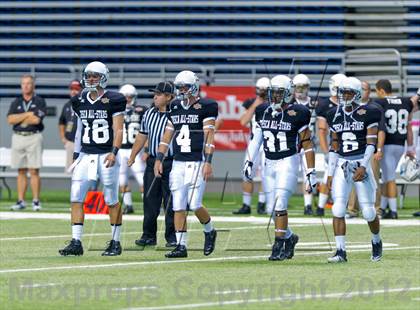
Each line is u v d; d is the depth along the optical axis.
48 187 77.75
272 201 38.97
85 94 39.06
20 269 34.88
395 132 56.91
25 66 80.81
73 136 63.81
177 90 38.75
